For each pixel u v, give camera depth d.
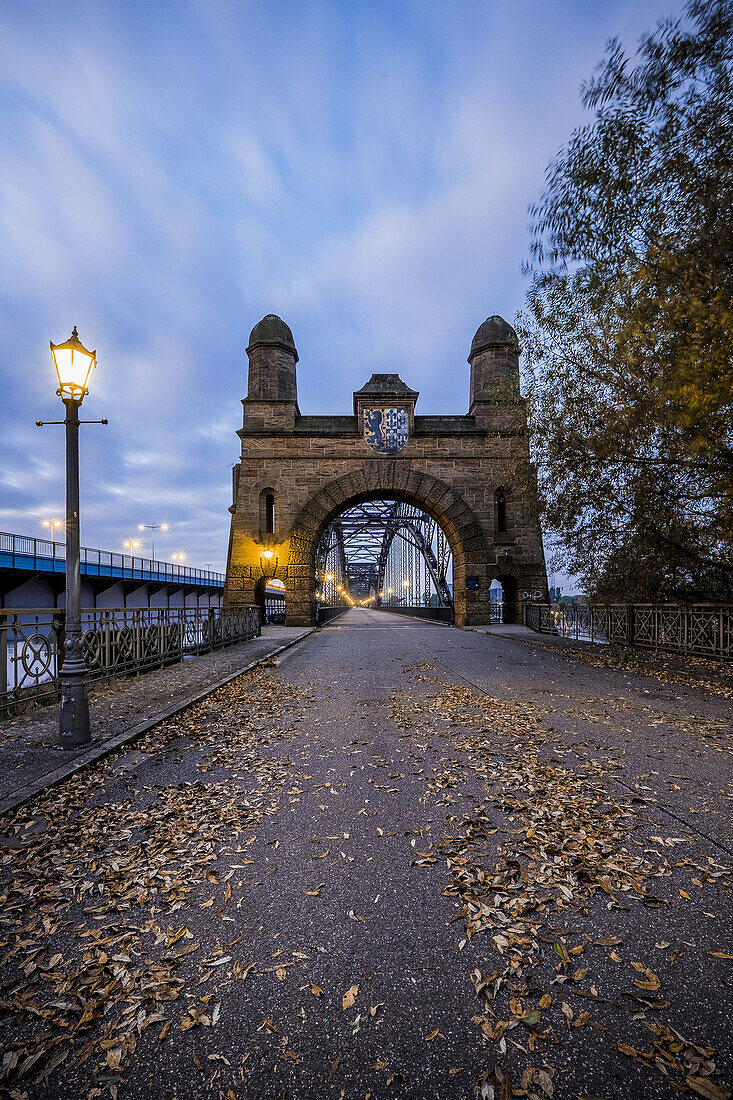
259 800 3.82
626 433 9.59
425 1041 1.76
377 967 2.12
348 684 8.44
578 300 9.71
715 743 5.04
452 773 4.31
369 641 16.86
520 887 2.66
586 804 3.65
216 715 6.37
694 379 6.98
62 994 1.99
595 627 15.11
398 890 2.66
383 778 4.23
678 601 12.82
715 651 10.05
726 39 5.46
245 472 23.31
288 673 9.68
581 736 5.30
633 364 8.46
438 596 37.12
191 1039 1.78
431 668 10.21
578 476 11.11
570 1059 1.67
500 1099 1.54
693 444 7.72
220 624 13.84
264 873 2.84
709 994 1.94
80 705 4.91
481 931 2.33
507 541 23.39
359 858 2.98
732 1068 1.63
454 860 2.93
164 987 2.02
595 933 2.31
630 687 7.91
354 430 23.56
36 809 3.65
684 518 10.42
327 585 47.94
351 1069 1.66
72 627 4.93
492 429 22.88
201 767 4.50
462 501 23.44
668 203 6.85
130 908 2.54
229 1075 1.64
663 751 4.80
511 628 21.39
